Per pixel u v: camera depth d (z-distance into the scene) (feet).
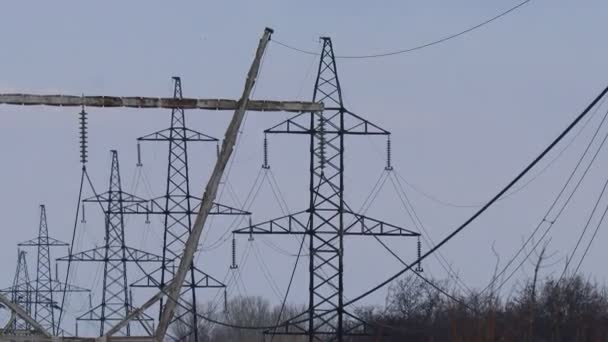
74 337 322.96
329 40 504.43
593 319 372.38
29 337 321.93
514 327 338.34
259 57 320.09
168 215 638.53
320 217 501.56
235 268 613.11
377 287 443.73
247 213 583.17
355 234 499.92
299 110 325.21
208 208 316.40
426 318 518.37
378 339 495.00
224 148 318.45
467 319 371.56
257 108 323.98
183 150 642.22
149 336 323.57
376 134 509.35
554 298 366.22
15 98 326.44
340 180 504.02
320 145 500.74
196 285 606.55
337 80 505.66
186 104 325.62
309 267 498.69
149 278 619.67
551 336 347.36
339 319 492.95
